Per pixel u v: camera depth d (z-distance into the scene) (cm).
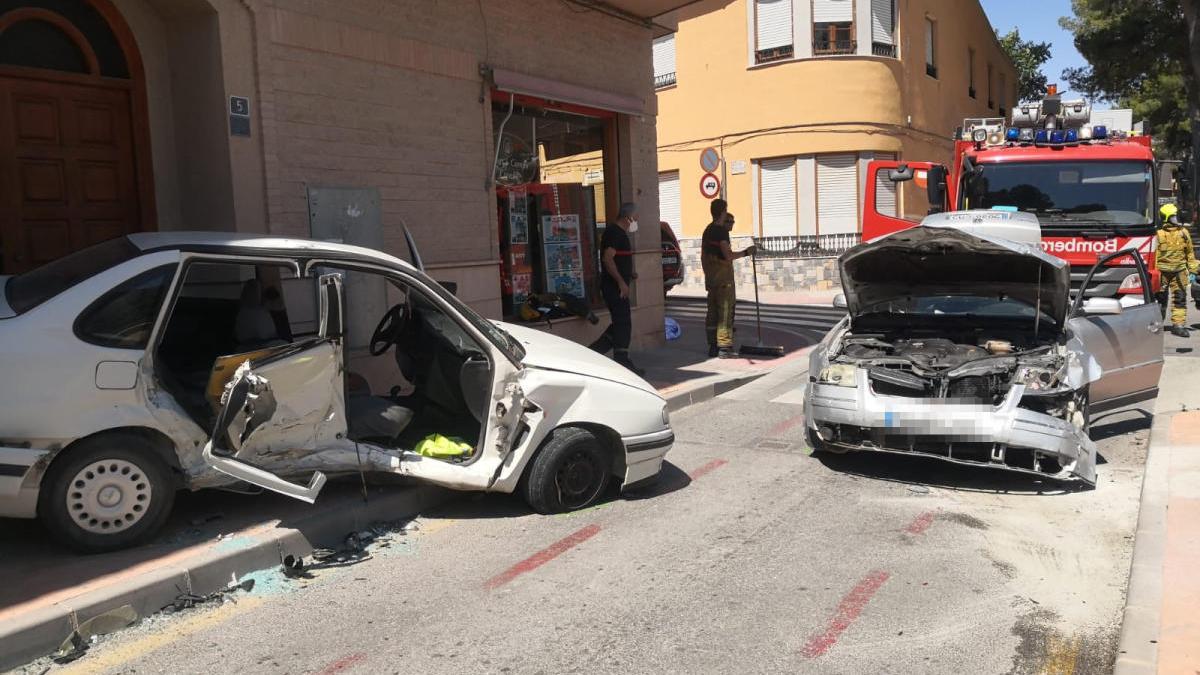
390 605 443
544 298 1109
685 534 541
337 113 832
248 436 475
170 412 477
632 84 1216
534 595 453
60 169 720
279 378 482
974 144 1221
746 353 1220
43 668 380
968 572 476
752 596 448
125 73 758
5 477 431
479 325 546
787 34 2188
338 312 504
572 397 573
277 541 498
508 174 1082
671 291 2328
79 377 451
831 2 2155
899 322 755
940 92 2550
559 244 1149
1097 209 1119
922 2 2389
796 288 2216
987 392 620
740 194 2303
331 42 821
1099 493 604
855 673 370
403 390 811
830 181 2200
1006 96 3556
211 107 757
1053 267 648
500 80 982
